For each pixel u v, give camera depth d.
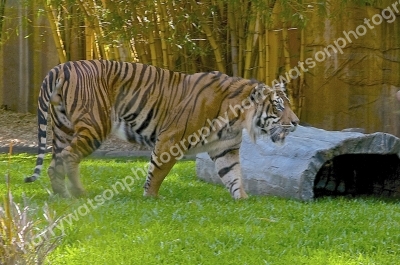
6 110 21.05
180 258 7.09
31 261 5.84
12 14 20.28
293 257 7.16
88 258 7.08
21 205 9.27
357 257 7.25
